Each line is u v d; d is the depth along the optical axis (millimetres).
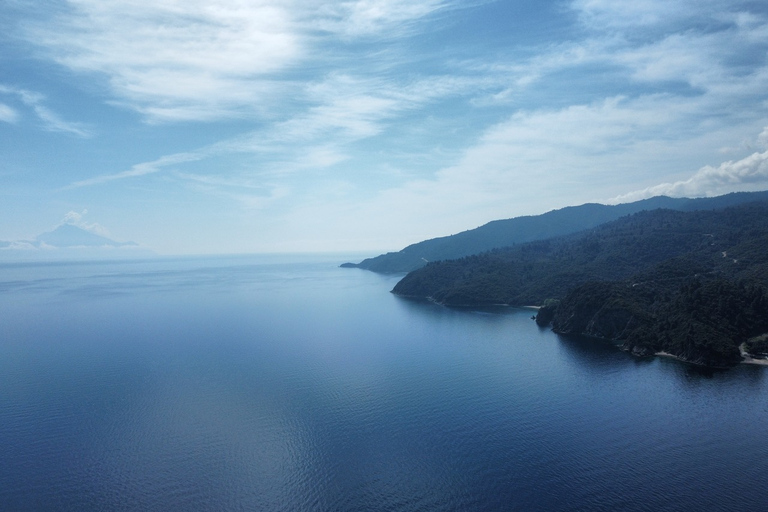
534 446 97750
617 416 112625
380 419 111750
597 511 76062
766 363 151625
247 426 107750
